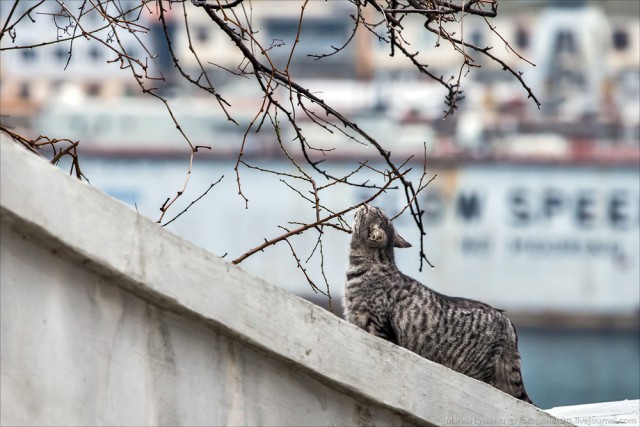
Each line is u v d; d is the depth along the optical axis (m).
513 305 69.44
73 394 6.65
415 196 9.26
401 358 7.63
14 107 75.62
